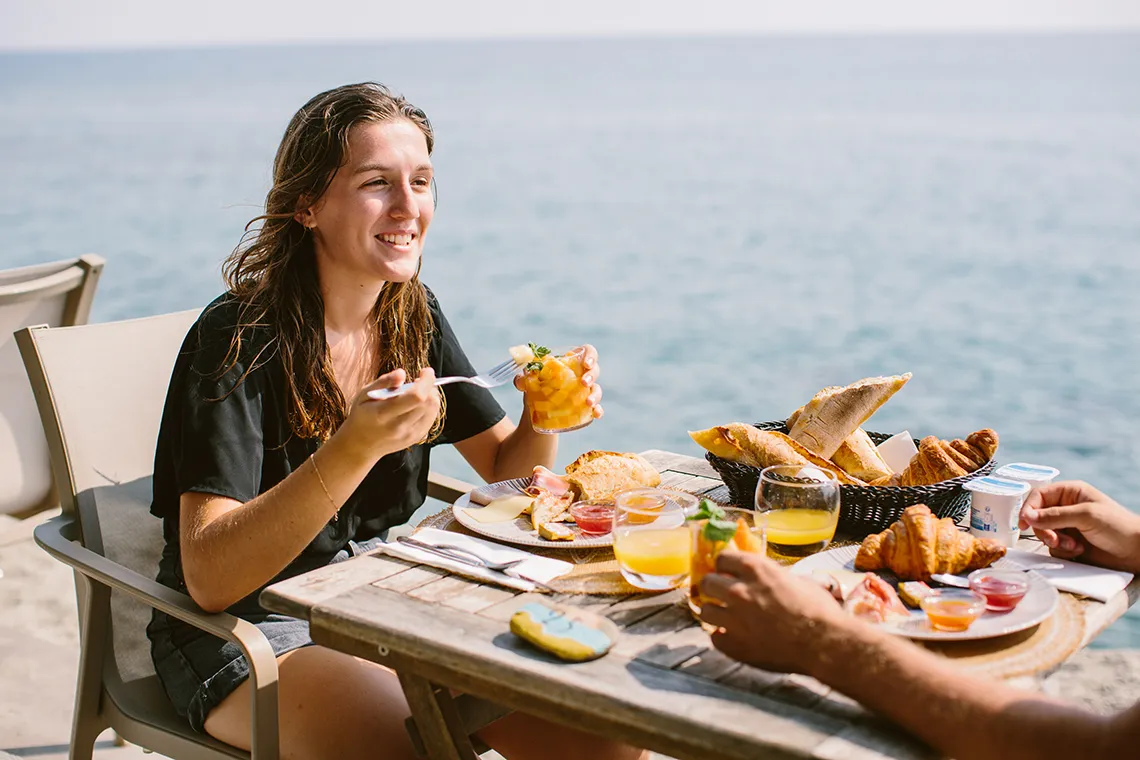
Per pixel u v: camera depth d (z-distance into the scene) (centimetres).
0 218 2300
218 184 2748
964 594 143
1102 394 1088
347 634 147
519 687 130
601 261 1958
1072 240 1994
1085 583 155
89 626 201
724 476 192
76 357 214
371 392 165
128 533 213
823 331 1433
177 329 231
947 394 1116
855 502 175
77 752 204
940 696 116
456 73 6178
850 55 6888
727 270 1880
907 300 1606
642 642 138
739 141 3462
